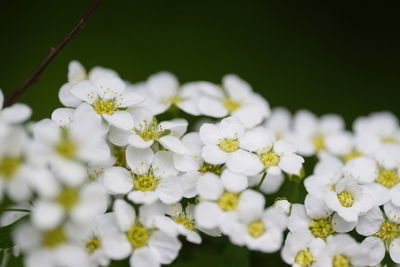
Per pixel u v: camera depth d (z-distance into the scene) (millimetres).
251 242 142
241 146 149
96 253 142
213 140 150
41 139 139
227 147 149
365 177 155
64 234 138
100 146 144
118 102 152
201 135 150
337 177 153
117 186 146
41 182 135
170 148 147
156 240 144
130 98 153
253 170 146
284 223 143
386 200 152
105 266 143
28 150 137
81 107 150
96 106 151
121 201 144
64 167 137
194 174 148
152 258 143
